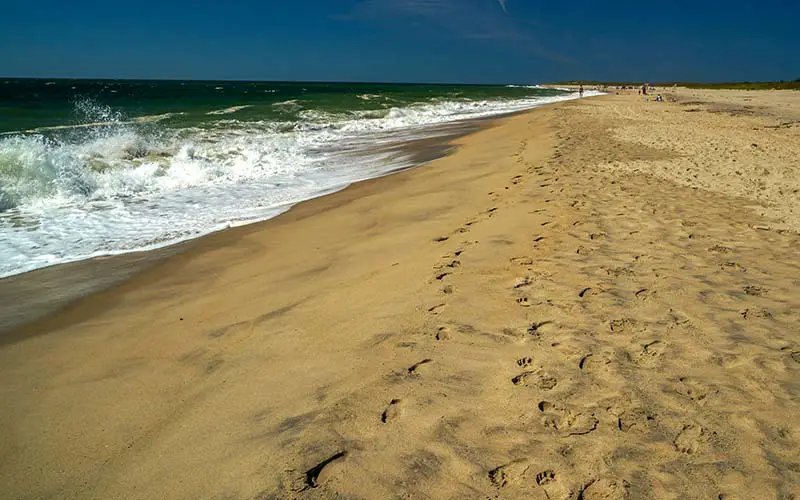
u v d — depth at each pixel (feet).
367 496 6.70
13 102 86.28
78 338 11.63
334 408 8.61
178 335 11.60
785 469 7.11
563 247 16.29
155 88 182.19
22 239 19.36
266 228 20.63
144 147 36.09
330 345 10.78
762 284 13.39
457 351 10.33
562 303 12.38
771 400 8.64
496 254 15.79
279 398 8.99
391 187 27.48
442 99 137.39
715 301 12.39
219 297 13.76
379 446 7.65
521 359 10.03
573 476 7.04
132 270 16.11
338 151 43.45
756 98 137.08
